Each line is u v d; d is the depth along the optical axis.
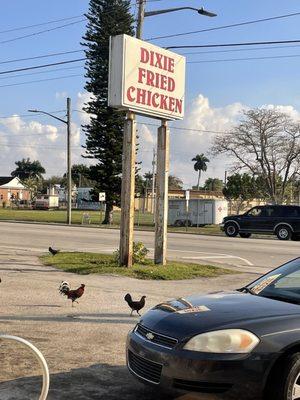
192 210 44.84
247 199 66.88
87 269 14.45
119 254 15.16
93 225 42.38
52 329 7.98
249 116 52.38
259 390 4.33
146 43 14.80
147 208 81.81
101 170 45.81
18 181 132.00
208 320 4.65
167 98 15.48
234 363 4.31
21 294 10.77
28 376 5.79
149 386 4.77
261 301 5.14
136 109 14.60
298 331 4.52
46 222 44.56
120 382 5.69
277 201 54.56
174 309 5.04
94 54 44.53
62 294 10.80
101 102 45.12
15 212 70.56
